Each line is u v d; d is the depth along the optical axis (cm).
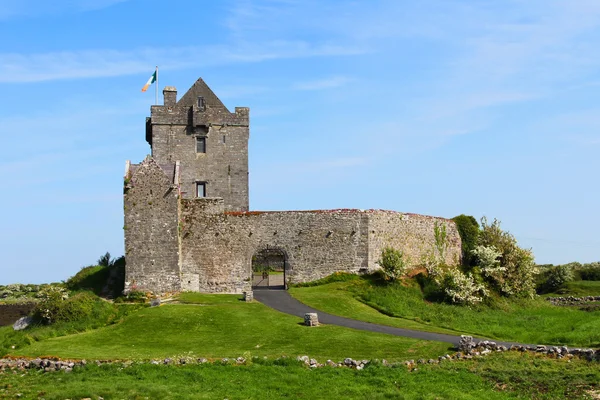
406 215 7481
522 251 7462
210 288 6850
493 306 6688
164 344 4894
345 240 6962
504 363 4312
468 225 8256
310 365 4275
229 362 4291
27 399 3612
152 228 6550
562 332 5547
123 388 3719
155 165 6606
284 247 6988
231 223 6944
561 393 3706
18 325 5644
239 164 8144
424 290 6806
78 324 5525
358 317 5716
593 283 9406
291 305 6019
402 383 3884
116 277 6950
